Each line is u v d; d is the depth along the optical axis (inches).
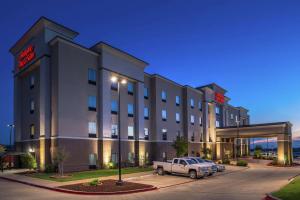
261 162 2347.4
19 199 689.6
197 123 2490.2
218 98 2854.3
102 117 1537.9
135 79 1812.3
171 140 2150.6
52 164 1318.9
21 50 1651.1
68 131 1380.4
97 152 1519.4
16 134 1633.9
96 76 1562.5
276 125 2214.6
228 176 1286.9
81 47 1483.8
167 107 2143.2
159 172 1257.4
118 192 779.4
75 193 781.3
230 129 2593.5
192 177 1151.6
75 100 1432.1
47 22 1433.3
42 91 1397.6
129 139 1753.2
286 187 768.9
